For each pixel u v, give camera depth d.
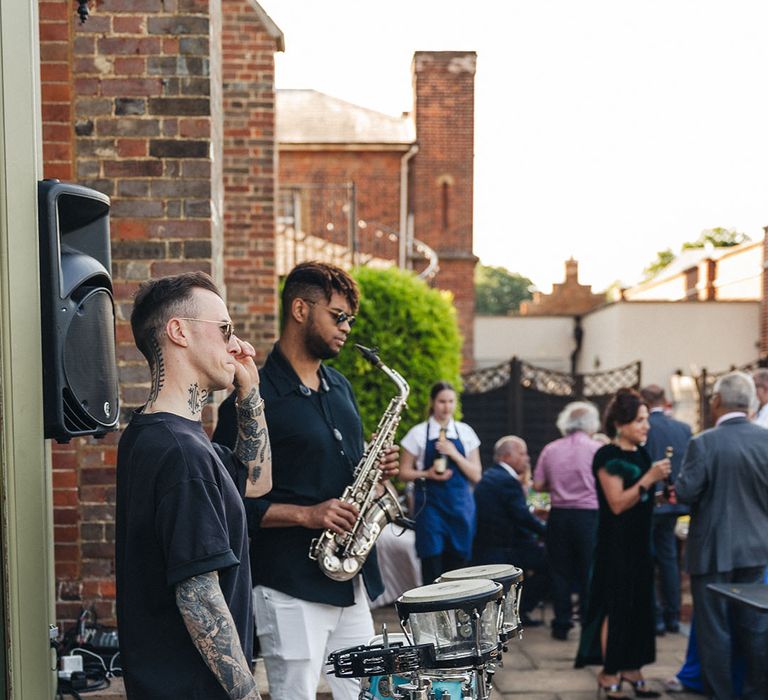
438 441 5.85
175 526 1.78
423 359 8.42
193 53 4.09
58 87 4.07
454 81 21.02
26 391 2.14
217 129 4.57
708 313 22.83
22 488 2.15
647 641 4.91
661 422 6.54
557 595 6.39
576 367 27.58
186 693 1.81
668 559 6.44
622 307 23.00
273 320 8.32
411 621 1.98
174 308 1.96
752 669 4.72
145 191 4.10
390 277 8.57
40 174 2.26
